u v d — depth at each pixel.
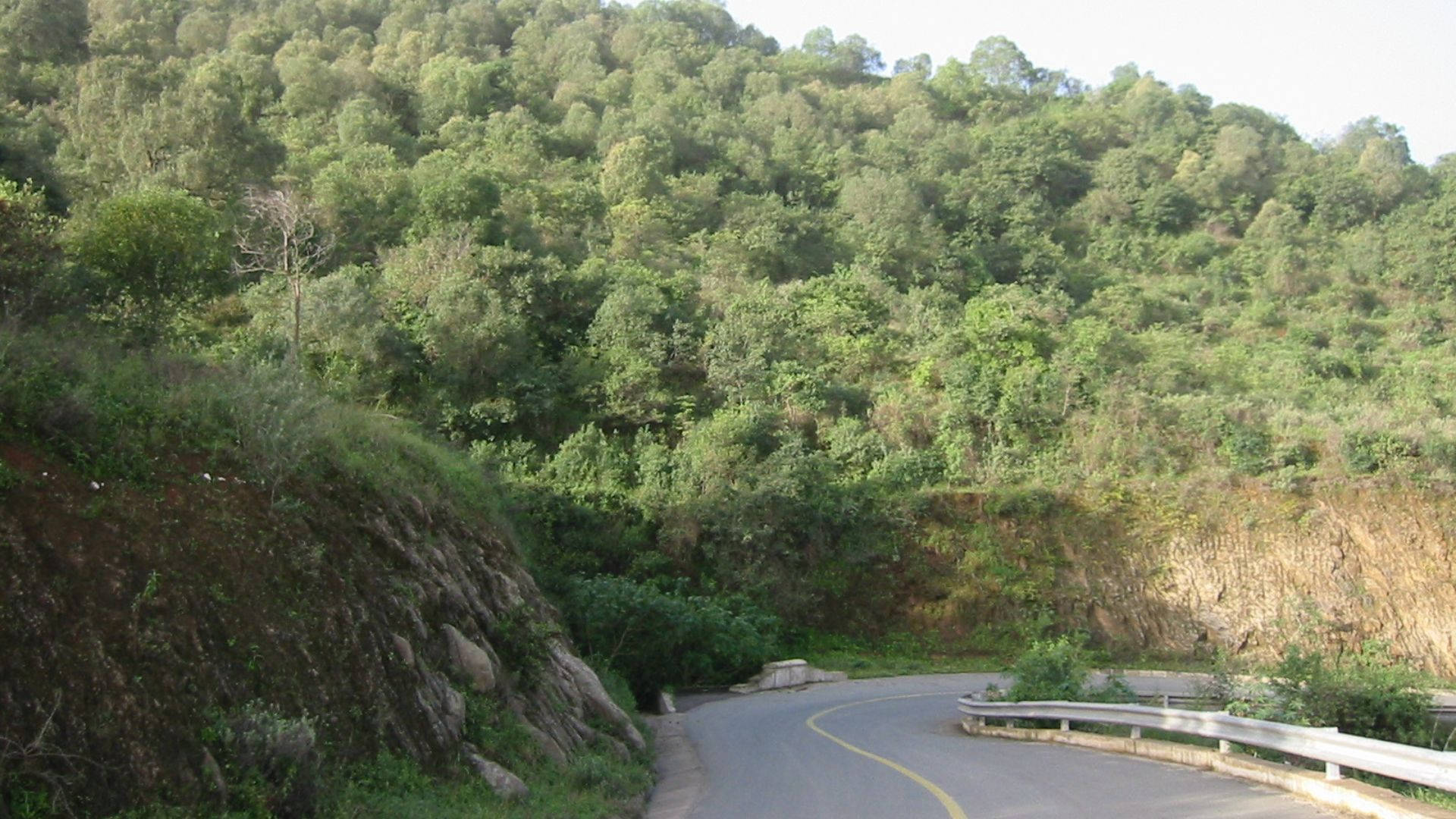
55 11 58.25
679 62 95.94
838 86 109.88
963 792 12.02
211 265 20.05
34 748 6.79
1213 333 60.97
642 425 42.03
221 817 7.46
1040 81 117.31
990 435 45.19
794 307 51.12
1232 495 42.59
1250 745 12.91
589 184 60.59
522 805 10.67
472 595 14.76
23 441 9.08
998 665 37.22
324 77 66.81
